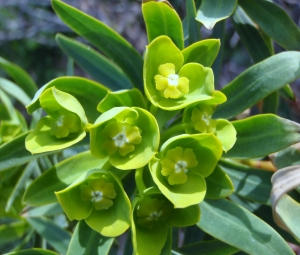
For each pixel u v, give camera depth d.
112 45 0.11
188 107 0.09
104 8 0.22
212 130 0.09
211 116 0.10
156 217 0.09
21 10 0.26
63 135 0.09
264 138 0.09
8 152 0.10
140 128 0.09
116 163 0.08
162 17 0.09
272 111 0.12
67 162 0.10
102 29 0.10
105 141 0.08
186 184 0.08
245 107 0.10
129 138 0.08
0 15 0.26
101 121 0.08
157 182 0.08
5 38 0.26
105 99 0.09
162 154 0.08
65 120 0.09
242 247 0.09
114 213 0.08
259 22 0.11
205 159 0.09
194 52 0.09
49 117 0.09
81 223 0.09
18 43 0.27
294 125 0.09
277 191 0.08
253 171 0.11
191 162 0.08
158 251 0.09
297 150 0.10
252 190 0.10
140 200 0.09
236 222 0.09
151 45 0.09
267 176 0.11
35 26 0.25
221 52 0.12
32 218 0.14
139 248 0.08
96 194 0.08
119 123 0.09
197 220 0.09
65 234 0.14
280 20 0.11
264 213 0.12
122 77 0.13
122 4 0.22
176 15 0.09
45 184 0.09
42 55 0.28
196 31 0.11
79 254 0.09
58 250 0.14
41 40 0.26
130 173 0.10
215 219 0.09
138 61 0.11
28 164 0.13
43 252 0.10
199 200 0.08
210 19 0.10
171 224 0.09
